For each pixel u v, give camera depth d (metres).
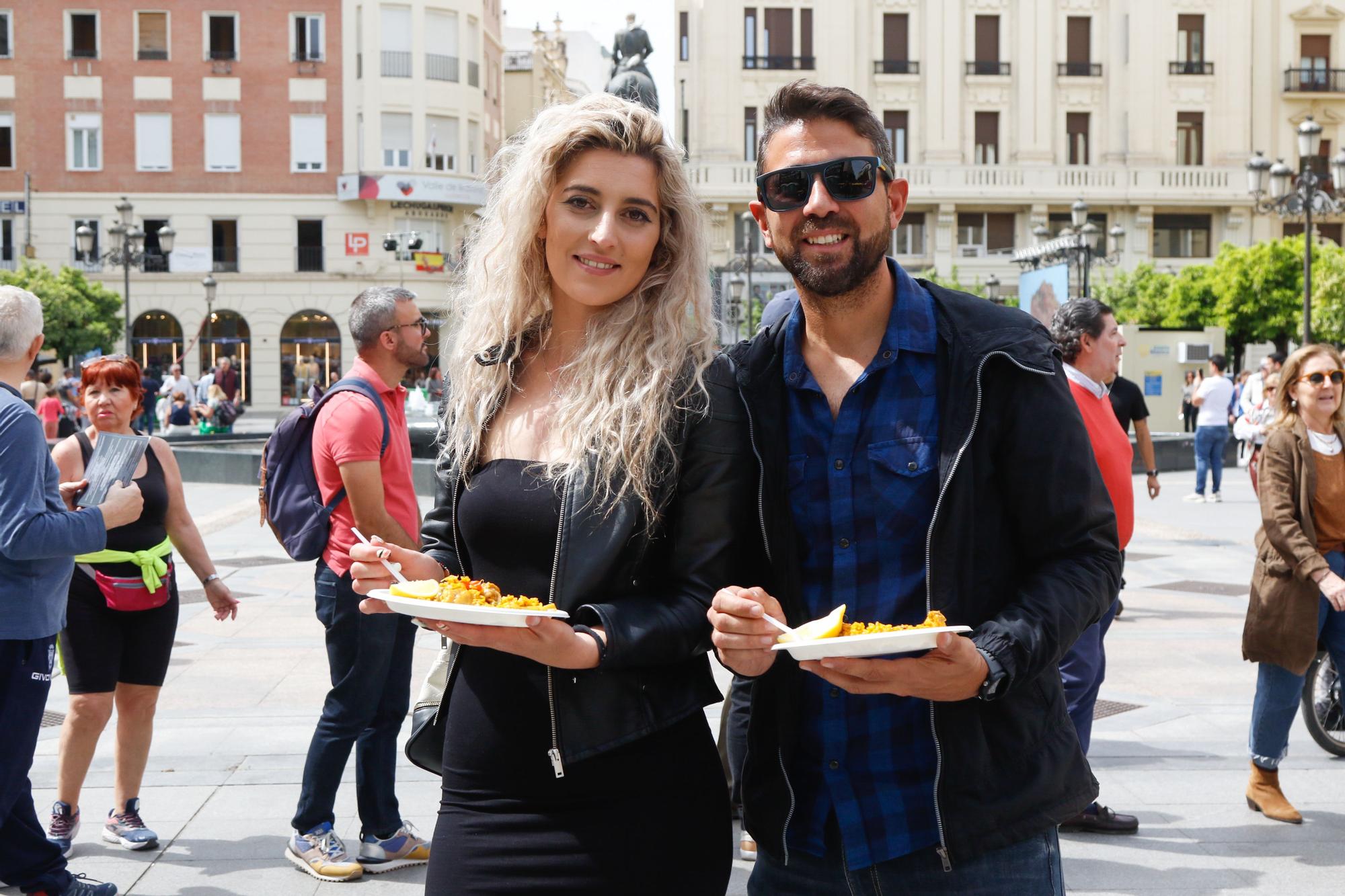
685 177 2.28
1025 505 2.12
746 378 2.26
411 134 39.88
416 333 4.30
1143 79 42.59
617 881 2.10
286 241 40.22
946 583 2.09
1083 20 42.91
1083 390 4.54
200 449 21.02
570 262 2.23
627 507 2.12
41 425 3.45
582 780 2.12
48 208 39.75
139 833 4.43
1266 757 4.77
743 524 2.20
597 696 2.11
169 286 39.84
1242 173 42.78
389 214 40.22
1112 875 4.20
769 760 2.25
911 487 2.14
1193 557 11.73
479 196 41.03
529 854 2.12
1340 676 4.95
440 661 2.43
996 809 2.08
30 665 3.45
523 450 2.26
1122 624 8.59
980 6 42.47
